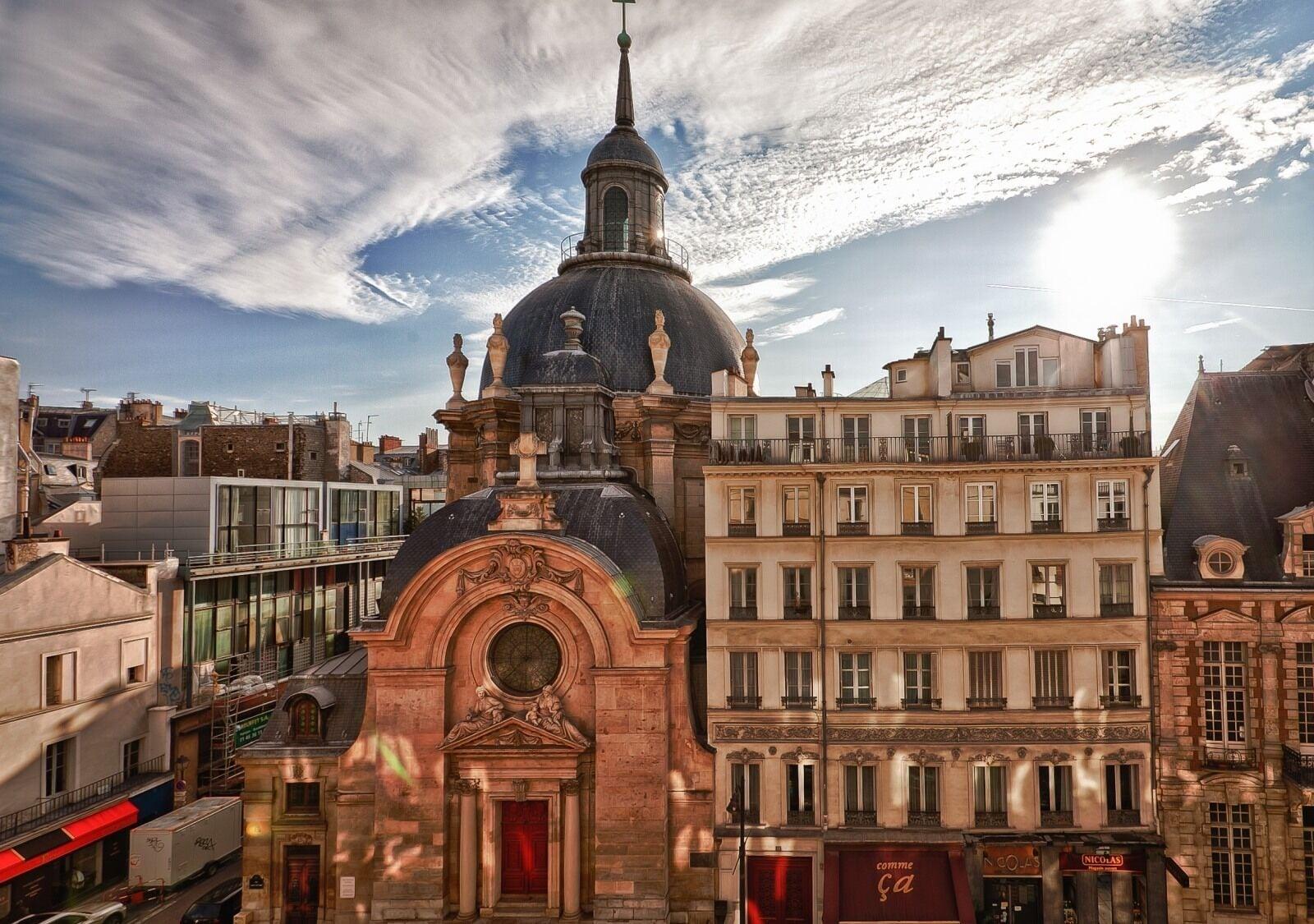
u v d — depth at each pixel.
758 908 32.62
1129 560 32.94
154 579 42.28
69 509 51.31
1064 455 33.53
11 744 33.84
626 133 52.69
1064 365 35.47
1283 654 32.44
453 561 33.38
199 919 33.03
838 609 33.41
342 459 72.06
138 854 35.91
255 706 47.25
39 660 35.28
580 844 33.12
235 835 39.97
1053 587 33.19
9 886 33.00
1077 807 32.50
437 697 33.25
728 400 34.75
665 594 34.56
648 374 45.50
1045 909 31.52
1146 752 32.56
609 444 41.25
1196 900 31.91
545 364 41.28
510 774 32.97
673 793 33.28
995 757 32.66
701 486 44.31
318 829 34.25
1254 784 32.06
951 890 31.31
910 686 33.19
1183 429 39.28
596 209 52.28
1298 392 37.84
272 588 52.56
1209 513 34.88
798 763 33.12
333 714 35.88
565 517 36.34
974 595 33.34
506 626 34.00
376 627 34.03
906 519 33.53
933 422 34.38
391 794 32.97
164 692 42.72
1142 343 34.69
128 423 70.31
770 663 33.50
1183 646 32.78
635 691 32.75
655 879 32.12
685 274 53.19
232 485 50.34
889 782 32.72
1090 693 32.72
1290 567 32.78
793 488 34.00
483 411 43.41
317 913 34.12
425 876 32.59
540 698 33.09
